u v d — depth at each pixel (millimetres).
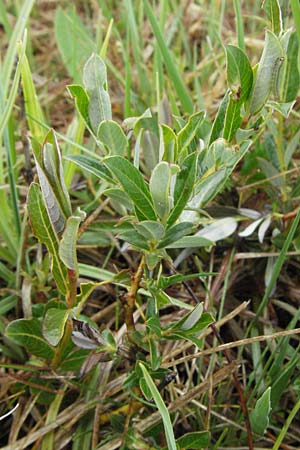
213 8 545
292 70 347
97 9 634
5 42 625
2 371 351
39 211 268
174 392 346
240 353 337
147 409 328
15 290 374
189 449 315
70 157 267
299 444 334
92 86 261
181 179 248
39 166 244
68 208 256
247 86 254
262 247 388
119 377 337
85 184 442
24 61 358
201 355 325
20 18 389
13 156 410
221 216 387
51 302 317
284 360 350
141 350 302
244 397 326
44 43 645
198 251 395
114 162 240
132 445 306
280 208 386
